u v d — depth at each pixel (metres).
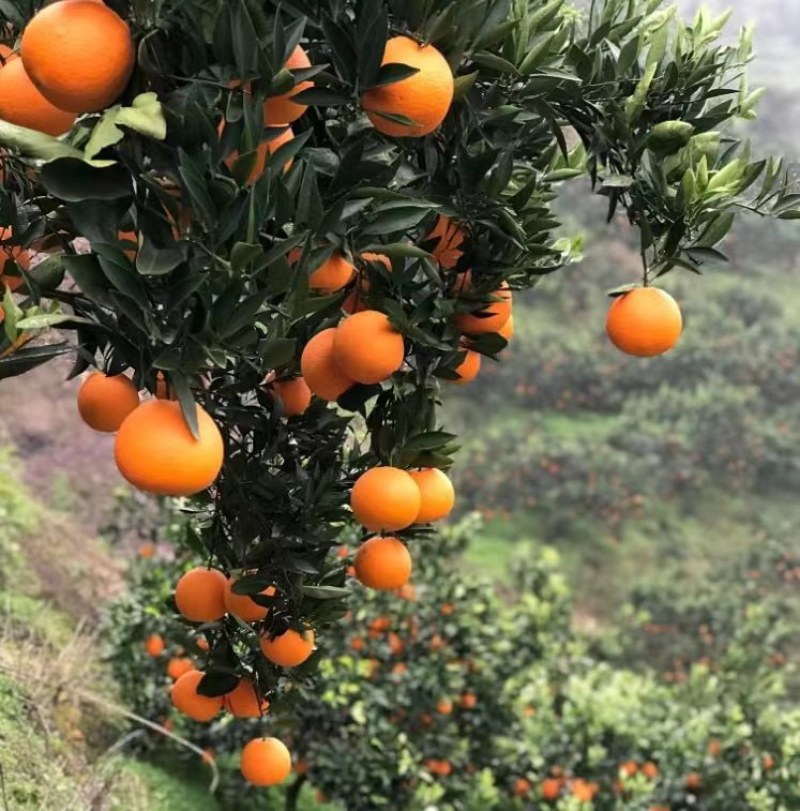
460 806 5.25
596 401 15.79
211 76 1.33
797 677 9.12
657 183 1.74
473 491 13.34
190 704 2.11
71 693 4.66
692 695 6.76
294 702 2.10
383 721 5.03
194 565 5.00
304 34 1.57
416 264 1.76
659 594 11.17
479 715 5.79
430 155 1.72
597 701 5.92
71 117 1.41
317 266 1.48
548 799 5.58
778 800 5.41
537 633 6.41
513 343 16.16
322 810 5.44
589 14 1.89
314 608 1.95
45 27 1.24
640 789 5.30
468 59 1.61
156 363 1.30
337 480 1.98
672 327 1.77
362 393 1.77
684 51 1.87
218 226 1.31
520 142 1.96
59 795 3.67
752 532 13.17
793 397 15.41
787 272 19.16
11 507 6.66
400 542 1.96
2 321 1.59
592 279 17.58
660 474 13.88
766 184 1.78
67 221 1.66
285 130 1.50
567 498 13.20
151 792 4.48
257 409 1.88
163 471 1.30
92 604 6.30
